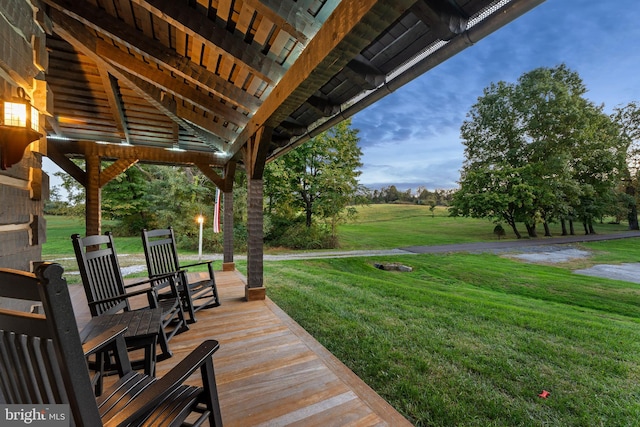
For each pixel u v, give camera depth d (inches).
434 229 956.0
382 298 182.5
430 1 56.1
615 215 909.8
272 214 602.5
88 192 196.5
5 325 28.1
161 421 40.5
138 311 85.9
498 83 799.7
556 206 699.4
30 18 71.7
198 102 145.0
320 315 142.3
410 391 81.1
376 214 1449.3
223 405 69.0
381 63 83.8
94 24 105.7
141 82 147.7
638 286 301.0
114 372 80.4
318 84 80.7
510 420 71.6
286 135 161.5
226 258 235.6
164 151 215.5
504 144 789.9
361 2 52.4
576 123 697.0
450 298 189.6
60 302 25.8
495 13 54.9
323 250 560.1
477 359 102.5
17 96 65.5
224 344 102.6
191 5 90.0
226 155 225.9
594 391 85.7
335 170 557.6
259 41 96.1
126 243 485.4
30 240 71.7
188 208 490.9
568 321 150.3
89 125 189.9
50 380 27.9
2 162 56.8
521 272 373.7
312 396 73.2
